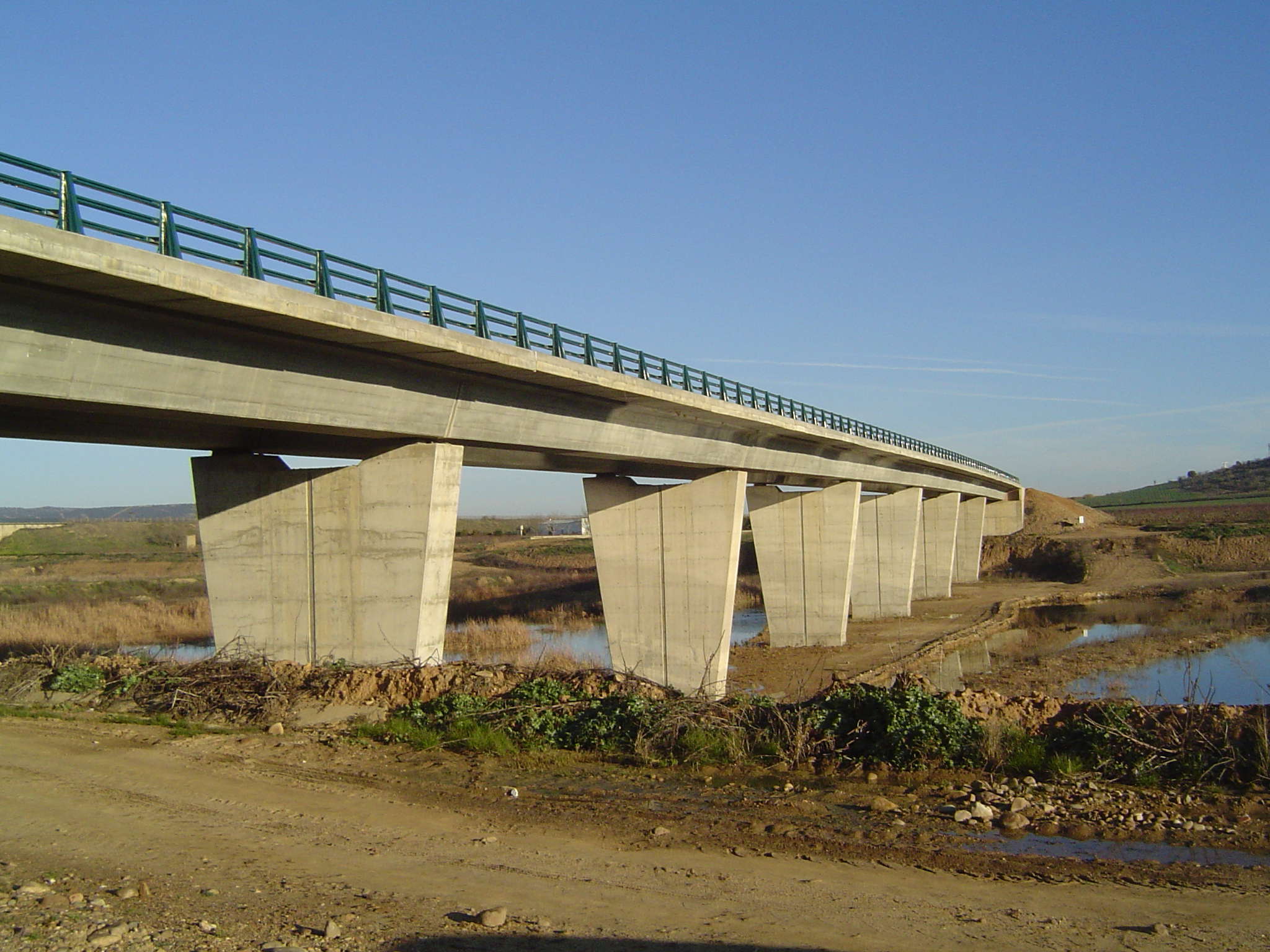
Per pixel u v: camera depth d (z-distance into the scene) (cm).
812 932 902
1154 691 3017
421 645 2389
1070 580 8006
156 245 1609
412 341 1967
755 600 7056
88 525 13212
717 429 3441
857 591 5891
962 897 1021
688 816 1330
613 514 3456
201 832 1209
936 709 1639
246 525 2578
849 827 1280
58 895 941
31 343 1509
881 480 5291
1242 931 924
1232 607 5653
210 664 2319
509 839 1211
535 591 7181
